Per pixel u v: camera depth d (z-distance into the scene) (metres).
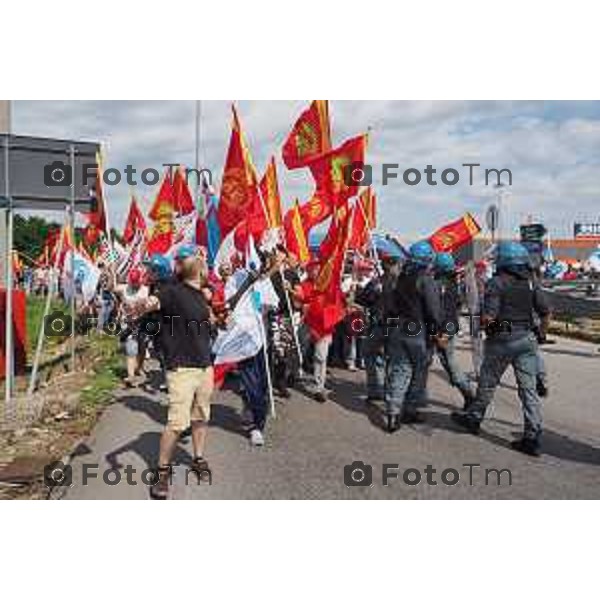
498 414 9.55
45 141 10.53
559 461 7.45
